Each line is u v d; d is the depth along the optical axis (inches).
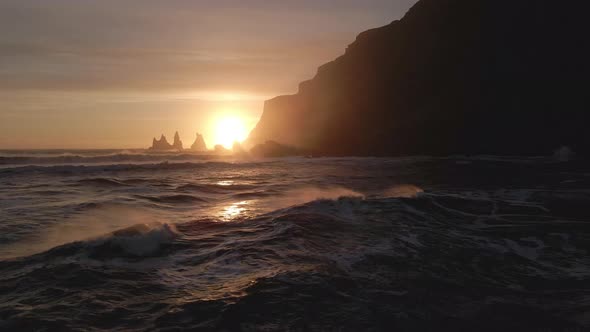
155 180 753.0
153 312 169.2
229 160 1547.7
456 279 213.0
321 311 170.4
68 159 1264.8
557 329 158.1
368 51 2349.9
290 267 225.1
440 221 355.6
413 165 1173.7
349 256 247.3
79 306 174.1
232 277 210.8
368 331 154.8
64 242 283.9
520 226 341.7
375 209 388.2
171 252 255.1
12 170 855.7
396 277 212.7
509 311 173.9
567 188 585.6
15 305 174.4
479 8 1969.7
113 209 422.0
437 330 156.6
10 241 282.7
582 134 1437.0
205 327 156.8
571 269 235.5
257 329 155.4
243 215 386.3
